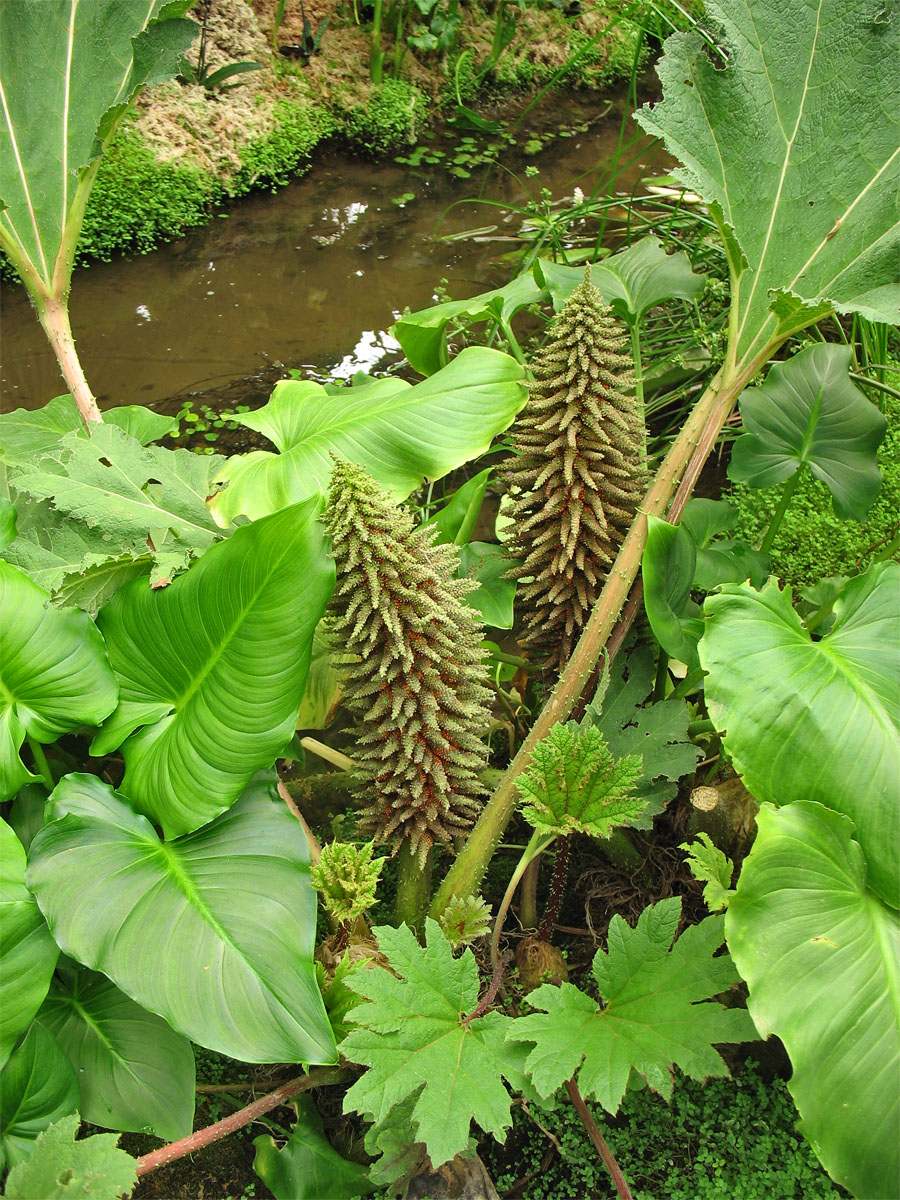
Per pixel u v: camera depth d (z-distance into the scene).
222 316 3.99
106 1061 1.66
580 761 1.63
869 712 1.50
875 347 3.20
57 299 2.54
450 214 4.69
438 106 5.40
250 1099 1.92
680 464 1.90
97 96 2.45
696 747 1.90
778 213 1.91
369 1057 1.47
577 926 2.17
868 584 1.70
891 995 1.39
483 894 2.21
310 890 1.61
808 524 3.00
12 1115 1.51
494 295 2.71
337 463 1.57
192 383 3.63
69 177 2.46
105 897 1.57
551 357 1.76
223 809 1.63
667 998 1.54
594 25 5.93
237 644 1.64
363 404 2.19
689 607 2.07
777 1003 1.41
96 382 3.63
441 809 1.77
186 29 2.32
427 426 2.06
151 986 1.51
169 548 2.05
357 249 4.42
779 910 1.46
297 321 3.97
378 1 5.02
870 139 1.84
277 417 2.36
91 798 1.70
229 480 2.13
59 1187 1.35
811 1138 1.36
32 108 2.39
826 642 1.65
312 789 2.42
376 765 1.75
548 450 1.79
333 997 1.64
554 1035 1.50
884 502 3.03
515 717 2.35
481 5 5.78
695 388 3.40
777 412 2.26
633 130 5.46
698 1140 1.81
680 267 2.44
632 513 1.91
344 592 1.63
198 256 4.35
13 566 1.84
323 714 2.27
